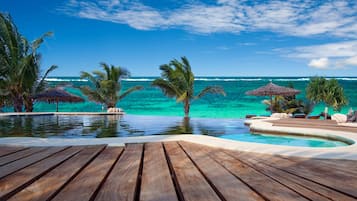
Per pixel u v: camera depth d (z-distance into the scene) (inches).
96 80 758.5
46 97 646.5
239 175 94.5
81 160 120.4
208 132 323.3
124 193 74.2
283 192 75.2
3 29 622.5
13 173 95.7
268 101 673.6
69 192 74.9
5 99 651.5
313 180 87.8
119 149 151.3
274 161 118.6
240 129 353.4
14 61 624.1
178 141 181.5
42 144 166.6
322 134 272.7
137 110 1264.8
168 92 666.2
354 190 77.2
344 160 121.3
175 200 69.2
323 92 633.0
